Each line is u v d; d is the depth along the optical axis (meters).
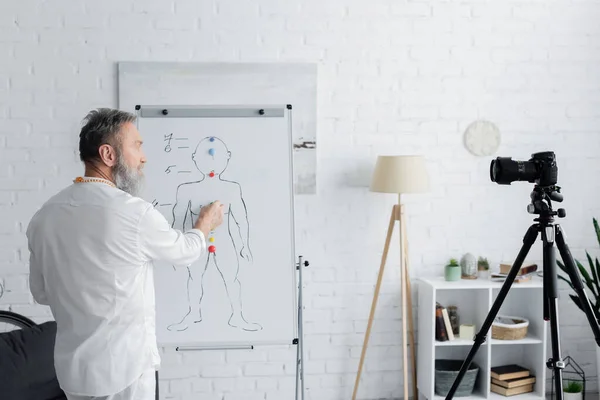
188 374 3.79
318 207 3.81
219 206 2.98
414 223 3.88
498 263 3.93
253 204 3.14
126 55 3.65
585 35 3.89
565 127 3.92
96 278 2.21
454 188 3.88
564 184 3.94
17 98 3.62
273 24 3.72
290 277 3.12
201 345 3.08
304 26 3.74
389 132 3.83
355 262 3.85
